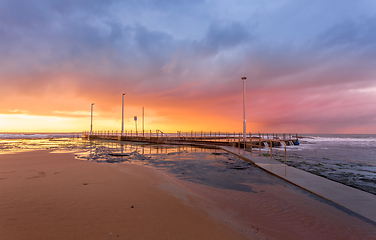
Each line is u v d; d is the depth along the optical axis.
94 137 57.00
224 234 3.63
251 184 7.59
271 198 5.99
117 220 4.01
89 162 11.77
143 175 8.42
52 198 5.24
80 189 6.14
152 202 5.14
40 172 8.70
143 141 37.00
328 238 3.75
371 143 51.28
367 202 5.62
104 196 5.51
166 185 6.93
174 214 4.42
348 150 29.34
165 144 30.22
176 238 3.38
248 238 3.54
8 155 15.11
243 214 4.73
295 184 7.45
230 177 8.70
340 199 5.84
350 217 4.71
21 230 3.49
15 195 5.43
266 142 35.38
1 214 4.16
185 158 14.45
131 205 4.88
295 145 42.84
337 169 12.07
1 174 8.28
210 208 4.96
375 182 8.80
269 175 9.09
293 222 4.39
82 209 4.53
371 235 3.89
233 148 21.08
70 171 8.98
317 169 12.05
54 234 3.38
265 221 4.39
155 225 3.85
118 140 44.19
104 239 3.27
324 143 52.22
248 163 12.26
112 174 8.44
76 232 3.47
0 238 3.20
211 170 10.17
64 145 28.58
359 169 12.08
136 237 3.37
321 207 5.31
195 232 3.64
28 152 17.64
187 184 7.48
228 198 5.91
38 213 4.24
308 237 3.76
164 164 11.91
